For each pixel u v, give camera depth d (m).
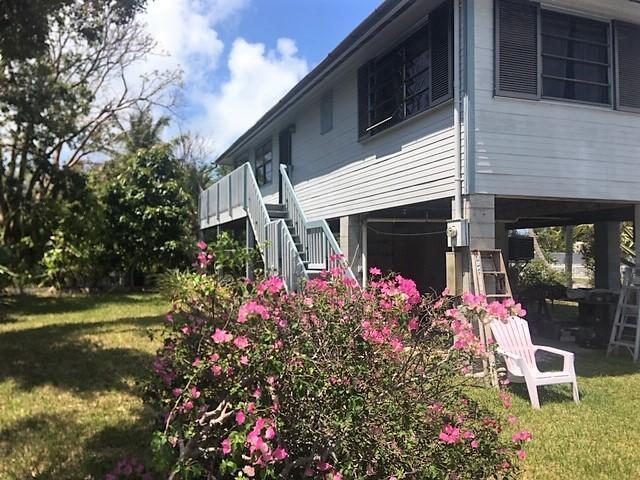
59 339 10.12
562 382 6.34
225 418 2.93
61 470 4.25
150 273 21.61
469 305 3.41
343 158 12.24
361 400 2.73
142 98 24.58
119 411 5.77
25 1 7.87
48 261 19.73
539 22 8.32
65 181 18.42
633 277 9.23
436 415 2.93
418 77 9.34
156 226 21.39
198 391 3.01
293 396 2.85
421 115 9.12
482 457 2.96
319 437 2.86
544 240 29.45
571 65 8.72
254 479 2.84
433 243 14.78
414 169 9.47
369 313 3.14
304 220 10.31
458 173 8.15
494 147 8.08
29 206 18.59
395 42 9.96
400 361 2.99
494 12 8.08
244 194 12.97
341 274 3.62
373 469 2.78
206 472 3.01
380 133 10.39
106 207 21.16
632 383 7.30
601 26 8.94
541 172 8.36
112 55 21.88
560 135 8.52
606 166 8.87
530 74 8.28
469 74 7.97
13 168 18.34
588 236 25.50
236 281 3.25
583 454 4.72
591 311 11.48
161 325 11.66
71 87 18.45
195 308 3.27
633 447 4.91
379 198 10.70
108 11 10.69
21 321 13.05
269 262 10.38
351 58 11.02
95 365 7.89
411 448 2.77
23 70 15.80
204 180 32.16
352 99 11.81
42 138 17.64
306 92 13.23
